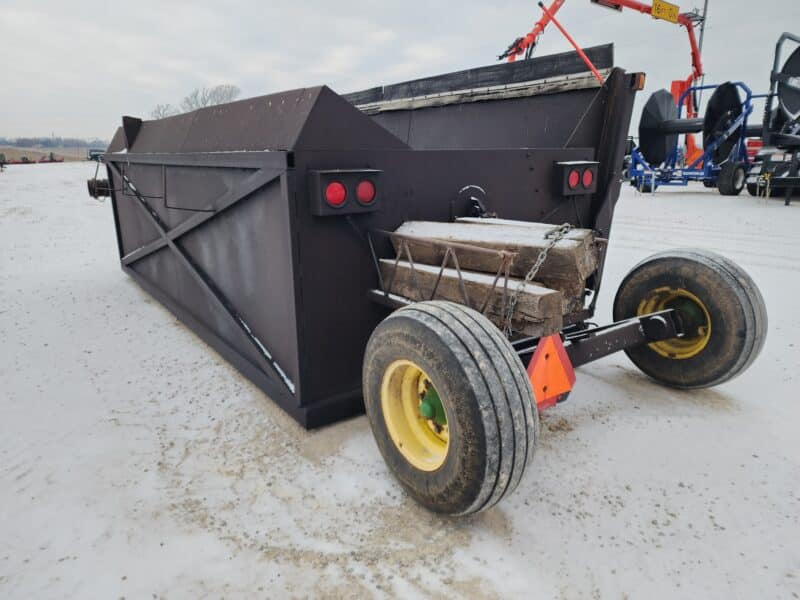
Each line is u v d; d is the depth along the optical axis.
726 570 1.62
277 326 2.51
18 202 12.67
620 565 1.64
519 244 1.95
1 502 1.97
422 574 1.61
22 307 4.48
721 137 12.41
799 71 10.51
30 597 1.54
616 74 2.72
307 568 1.64
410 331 1.65
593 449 2.27
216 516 1.88
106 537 1.78
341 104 2.17
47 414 2.65
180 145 3.34
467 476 1.54
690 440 2.33
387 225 2.38
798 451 2.24
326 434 2.41
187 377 3.08
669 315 2.61
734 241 6.96
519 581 1.58
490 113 3.34
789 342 3.49
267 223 2.37
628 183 17.66
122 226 5.13
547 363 1.82
